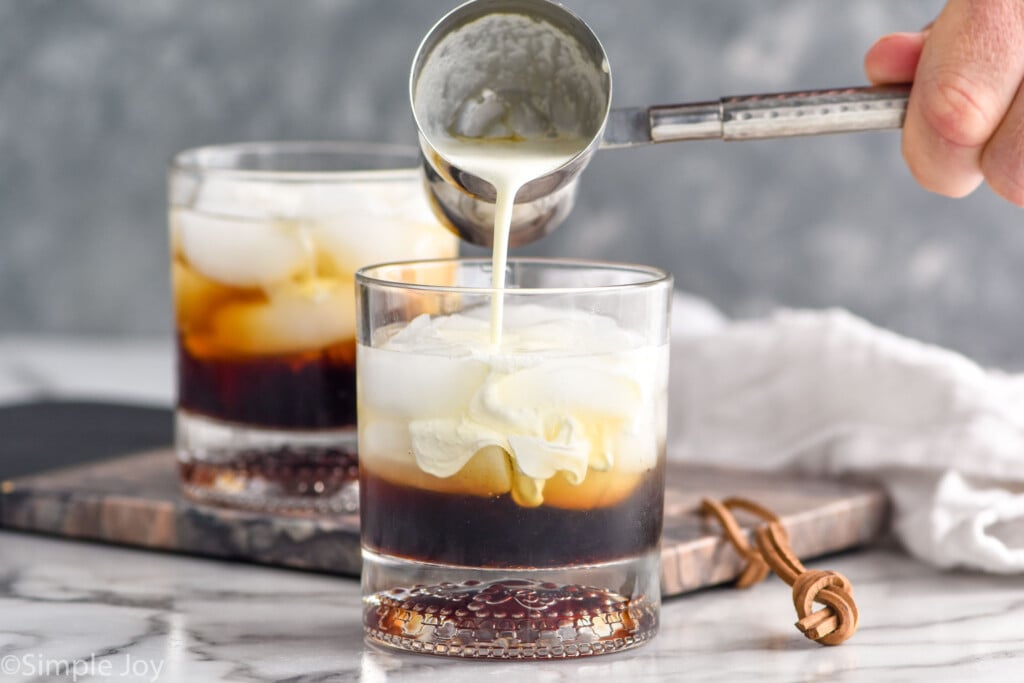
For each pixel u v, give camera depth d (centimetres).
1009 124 66
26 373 119
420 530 62
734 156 129
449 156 64
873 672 62
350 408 73
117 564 73
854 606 65
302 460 73
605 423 62
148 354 130
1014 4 66
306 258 73
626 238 131
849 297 130
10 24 133
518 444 61
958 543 71
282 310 73
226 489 74
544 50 65
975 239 128
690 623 67
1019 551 71
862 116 67
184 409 76
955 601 69
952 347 130
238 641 65
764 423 82
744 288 131
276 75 132
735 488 77
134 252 136
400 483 62
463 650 62
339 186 73
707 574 70
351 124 131
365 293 63
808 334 82
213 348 74
